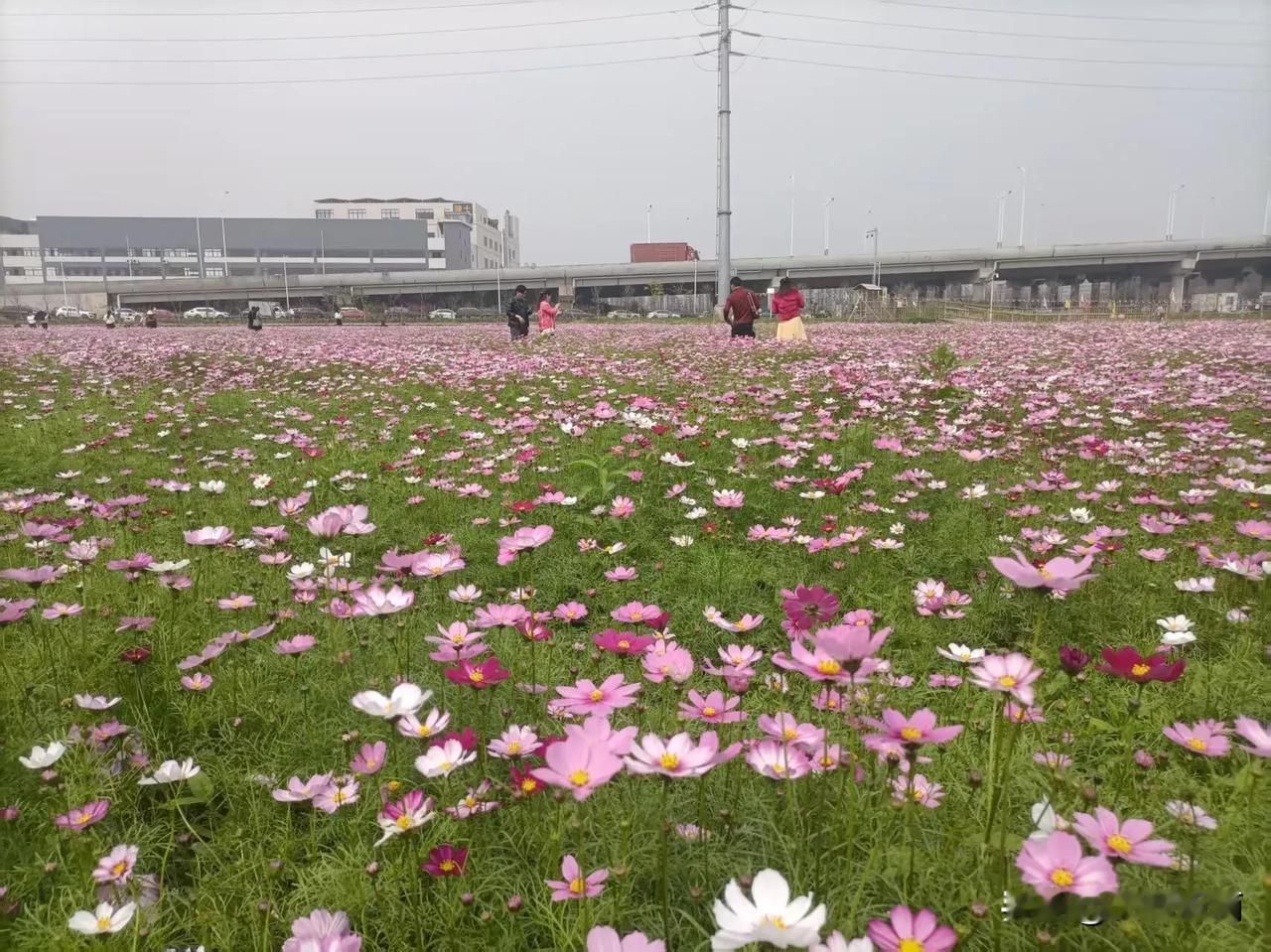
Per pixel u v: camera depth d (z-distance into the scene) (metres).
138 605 2.94
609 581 3.59
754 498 4.73
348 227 116.12
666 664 1.74
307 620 2.85
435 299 78.31
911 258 70.81
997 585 3.39
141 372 12.00
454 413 8.08
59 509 4.54
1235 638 2.72
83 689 2.34
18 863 1.66
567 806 1.62
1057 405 7.64
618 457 5.56
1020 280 78.81
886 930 1.06
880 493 4.80
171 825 1.75
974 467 5.47
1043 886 1.09
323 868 1.63
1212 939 1.28
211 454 6.09
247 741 2.17
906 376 9.76
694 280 73.38
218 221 112.31
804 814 1.67
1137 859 1.14
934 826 1.63
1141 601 3.14
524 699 2.20
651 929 1.42
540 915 1.48
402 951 1.44
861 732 1.65
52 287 72.00
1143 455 5.32
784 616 3.21
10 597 2.98
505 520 4.03
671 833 1.61
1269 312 39.44
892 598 3.26
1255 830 1.54
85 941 1.43
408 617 2.77
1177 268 67.69
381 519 4.46
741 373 10.50
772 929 0.95
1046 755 1.74
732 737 1.88
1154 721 2.20
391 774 1.90
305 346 17.33
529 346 16.77
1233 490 4.35
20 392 9.73
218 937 1.46
